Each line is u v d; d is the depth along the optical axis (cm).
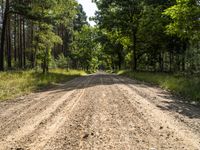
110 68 13138
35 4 3309
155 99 1331
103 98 1353
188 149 571
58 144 612
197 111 1023
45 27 3588
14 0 3206
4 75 2384
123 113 962
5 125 813
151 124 798
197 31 2242
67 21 3816
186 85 1730
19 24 5597
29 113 998
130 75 3844
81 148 580
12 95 1559
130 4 4459
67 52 7494
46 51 3756
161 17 3603
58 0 3497
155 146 590
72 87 2048
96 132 710
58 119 877
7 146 605
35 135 691
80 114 953
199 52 3092
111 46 6981
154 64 5081
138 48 4794
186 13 2178
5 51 6334
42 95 1569
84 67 9688
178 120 854
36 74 2827
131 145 598
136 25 4416
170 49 3950
